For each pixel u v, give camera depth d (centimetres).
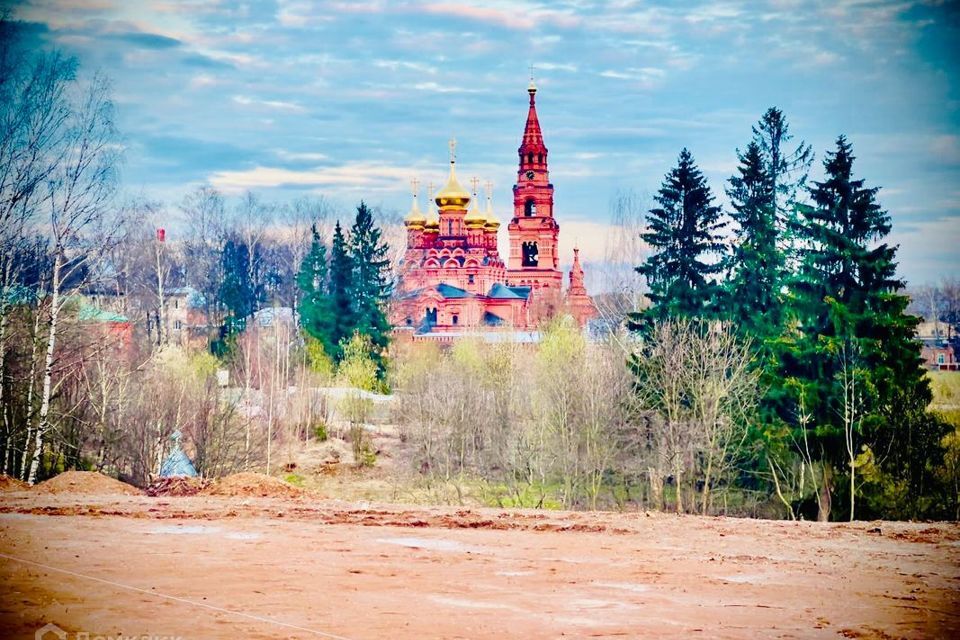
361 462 13712
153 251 18900
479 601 3956
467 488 11831
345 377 17700
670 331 11288
